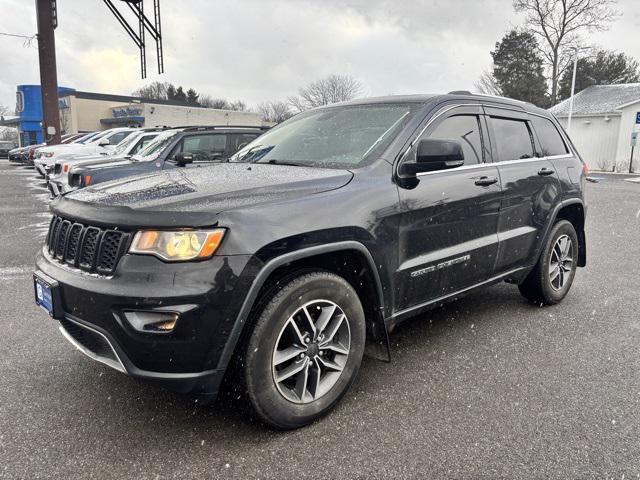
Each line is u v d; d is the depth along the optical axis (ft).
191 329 7.37
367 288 9.68
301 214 8.34
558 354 11.67
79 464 7.66
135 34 53.31
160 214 7.57
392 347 12.07
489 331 13.08
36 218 31.45
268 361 8.09
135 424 8.77
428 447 8.11
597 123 92.99
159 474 7.46
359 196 9.21
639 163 88.12
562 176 14.46
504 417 8.97
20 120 149.89
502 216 12.37
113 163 26.13
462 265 11.35
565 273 15.19
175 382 7.55
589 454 7.89
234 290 7.54
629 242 25.30
